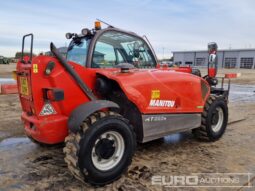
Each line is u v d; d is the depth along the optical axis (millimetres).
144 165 3314
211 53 4730
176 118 3658
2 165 3258
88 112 2643
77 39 3488
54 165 3262
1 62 39406
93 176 2660
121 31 3473
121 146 2908
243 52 56281
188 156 3650
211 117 4223
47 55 2812
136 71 3350
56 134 2836
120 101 3289
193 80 3902
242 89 13492
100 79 3088
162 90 3410
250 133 4855
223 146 4105
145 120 3254
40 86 2752
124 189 2715
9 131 4773
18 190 2664
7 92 7039
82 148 2582
